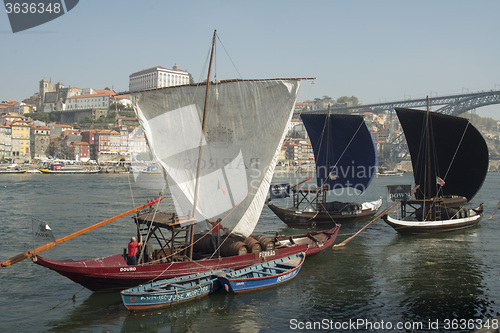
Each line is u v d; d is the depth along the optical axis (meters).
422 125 50.59
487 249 38.53
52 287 27.11
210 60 28.30
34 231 22.02
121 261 24.38
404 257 35.41
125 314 22.64
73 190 104.00
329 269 31.58
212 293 25.67
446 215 49.19
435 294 26.08
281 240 33.59
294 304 24.25
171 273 25.19
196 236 28.80
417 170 52.31
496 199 89.62
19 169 198.12
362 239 43.38
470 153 50.91
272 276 26.73
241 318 22.22
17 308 23.56
